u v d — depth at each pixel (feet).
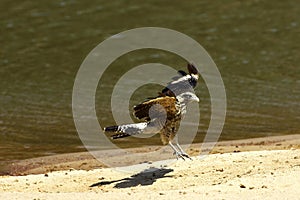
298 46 83.05
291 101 65.92
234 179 40.29
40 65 78.59
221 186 38.78
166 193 37.99
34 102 67.56
